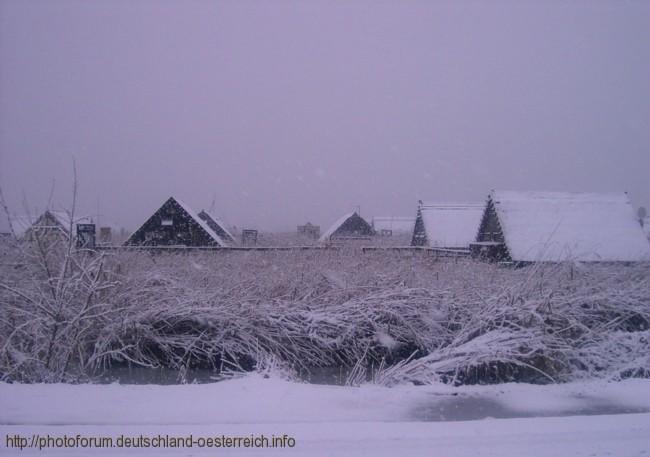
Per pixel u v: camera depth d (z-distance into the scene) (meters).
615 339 10.18
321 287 13.05
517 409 7.12
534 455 5.32
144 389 7.66
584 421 6.43
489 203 28.66
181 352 11.25
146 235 27.12
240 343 11.17
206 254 17.70
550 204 27.19
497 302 10.92
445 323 11.84
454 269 14.88
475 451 5.41
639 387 8.26
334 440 5.67
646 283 12.95
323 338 11.34
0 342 9.70
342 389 7.87
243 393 7.46
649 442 5.70
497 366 9.31
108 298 10.81
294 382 8.43
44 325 9.75
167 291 11.95
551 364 9.44
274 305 11.96
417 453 5.33
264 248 20.42
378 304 11.84
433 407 7.12
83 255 11.25
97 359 10.35
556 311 10.47
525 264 21.00
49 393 7.38
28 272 10.58
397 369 9.27
